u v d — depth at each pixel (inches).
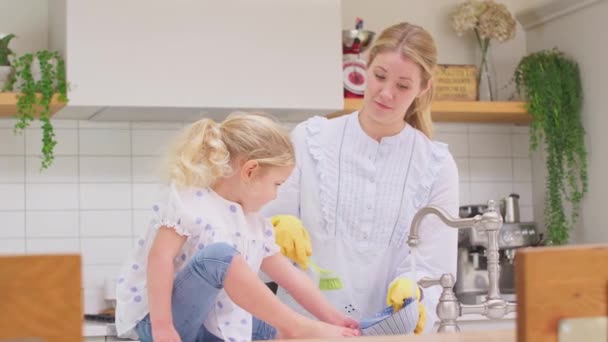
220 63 137.1
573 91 155.1
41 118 131.4
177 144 80.7
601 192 151.6
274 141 80.6
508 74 168.9
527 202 170.4
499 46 168.6
